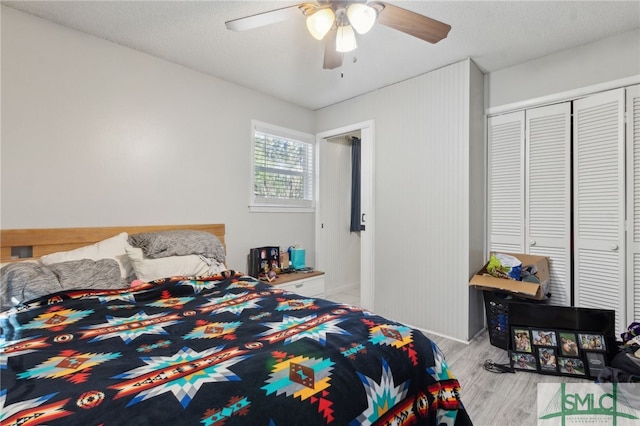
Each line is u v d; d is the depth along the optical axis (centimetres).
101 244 213
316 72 286
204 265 221
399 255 310
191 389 79
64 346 108
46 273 165
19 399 74
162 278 199
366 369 101
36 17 200
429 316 287
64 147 210
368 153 337
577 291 243
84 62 219
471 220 268
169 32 221
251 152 321
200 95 282
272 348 105
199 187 280
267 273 305
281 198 353
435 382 120
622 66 223
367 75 294
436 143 282
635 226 218
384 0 187
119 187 234
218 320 137
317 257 389
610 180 227
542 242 260
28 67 197
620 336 214
